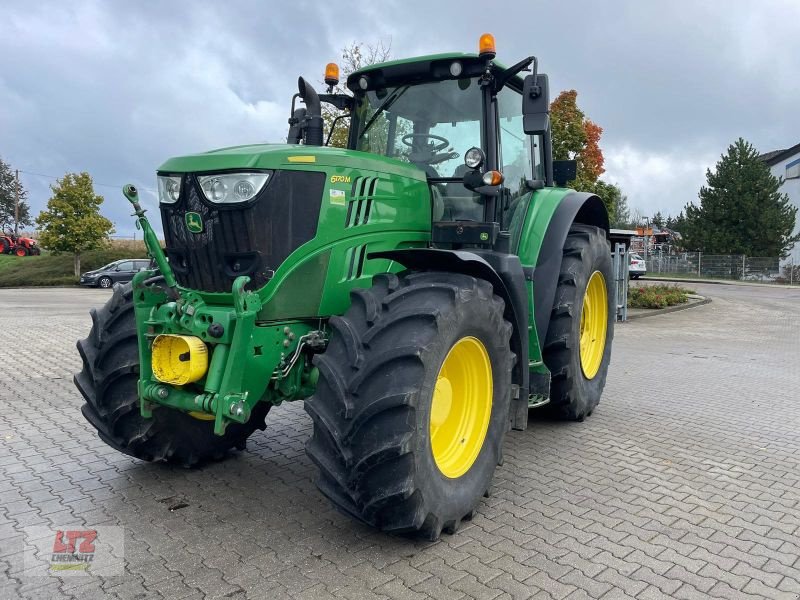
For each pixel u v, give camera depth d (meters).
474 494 3.38
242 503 3.65
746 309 17.86
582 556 3.10
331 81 4.65
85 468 4.18
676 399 6.50
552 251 4.71
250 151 3.29
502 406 3.61
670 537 3.33
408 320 3.02
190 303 3.16
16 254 42.34
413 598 2.69
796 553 3.19
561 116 18.08
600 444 4.90
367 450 2.86
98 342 3.76
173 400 3.22
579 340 5.09
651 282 31.14
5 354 8.47
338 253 3.46
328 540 3.21
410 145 4.35
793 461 4.60
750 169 37.19
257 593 2.71
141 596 2.67
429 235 4.09
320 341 3.44
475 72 4.11
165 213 3.45
